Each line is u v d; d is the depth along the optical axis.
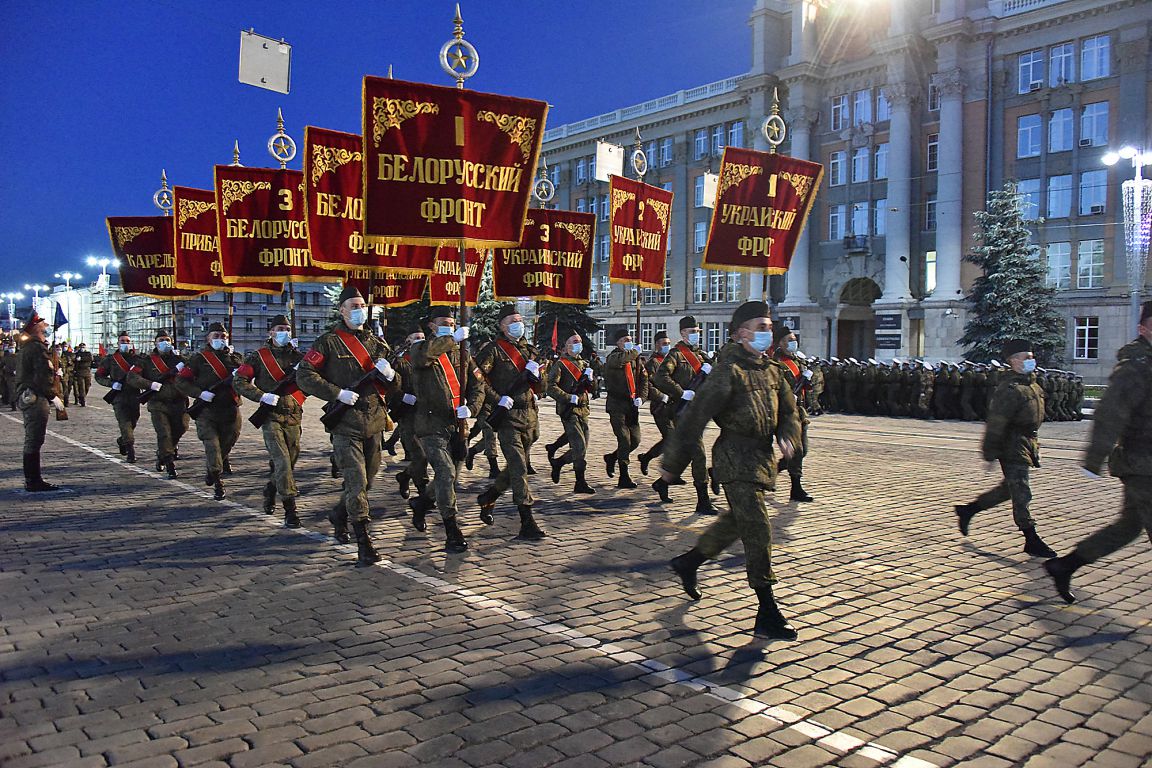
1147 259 36.22
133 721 3.79
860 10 46.78
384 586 6.02
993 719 3.89
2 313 93.75
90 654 4.64
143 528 8.00
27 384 9.91
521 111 8.16
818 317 48.91
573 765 3.41
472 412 7.48
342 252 10.77
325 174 10.60
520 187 8.22
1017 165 40.59
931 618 5.36
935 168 43.78
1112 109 37.59
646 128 58.00
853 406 25.77
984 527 8.18
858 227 47.25
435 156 7.83
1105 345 37.84
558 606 5.55
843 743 3.63
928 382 23.34
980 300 36.03
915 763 3.46
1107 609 5.57
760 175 11.09
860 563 6.73
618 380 10.43
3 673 4.36
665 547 7.25
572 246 12.62
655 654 4.67
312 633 5.00
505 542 7.45
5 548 7.12
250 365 8.16
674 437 5.11
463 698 4.05
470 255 12.95
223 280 12.42
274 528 8.03
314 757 3.45
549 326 45.00
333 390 6.74
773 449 5.19
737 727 3.77
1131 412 5.03
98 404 27.12
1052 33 39.19
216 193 12.08
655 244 13.27
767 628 5.00
